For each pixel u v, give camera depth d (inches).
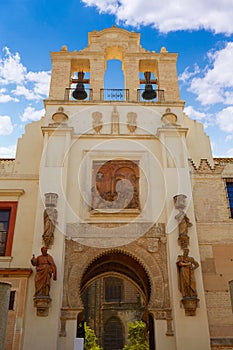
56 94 863.1
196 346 576.7
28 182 772.6
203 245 700.7
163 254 665.6
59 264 634.2
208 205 745.6
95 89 874.1
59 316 598.2
